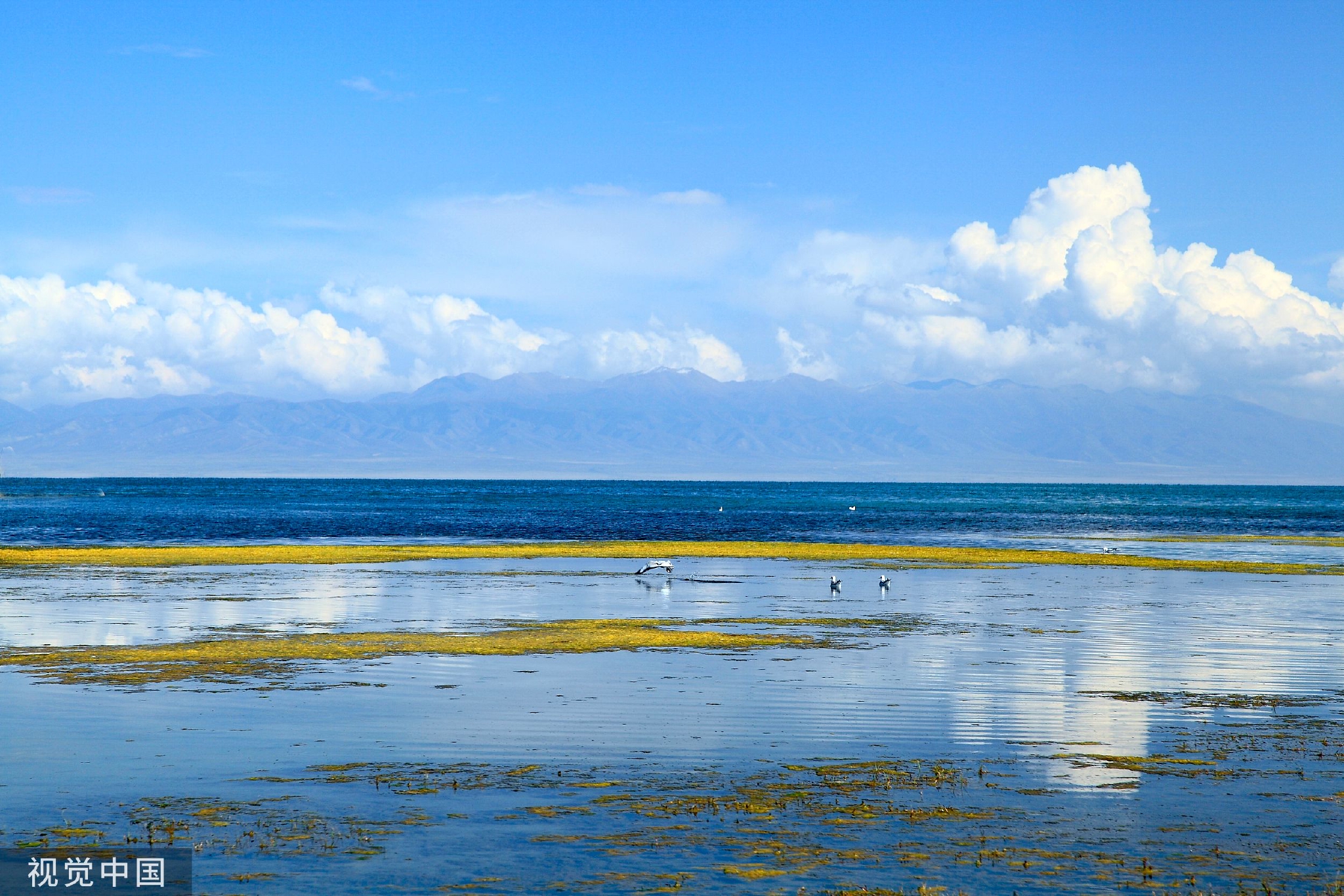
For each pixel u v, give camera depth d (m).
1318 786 18.59
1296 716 24.05
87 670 28.83
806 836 15.99
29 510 158.25
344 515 147.12
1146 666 30.53
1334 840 15.91
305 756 20.19
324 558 68.25
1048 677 28.75
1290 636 36.94
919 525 132.62
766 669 29.73
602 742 21.36
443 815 16.83
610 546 79.62
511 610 43.34
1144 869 14.71
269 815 16.80
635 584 55.12
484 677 28.28
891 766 19.64
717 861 14.98
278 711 23.94
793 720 23.36
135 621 39.06
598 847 15.49
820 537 105.38
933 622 40.47
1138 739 21.84
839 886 14.12
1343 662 31.38
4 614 40.66
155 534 99.62
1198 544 97.44
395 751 20.59
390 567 63.44
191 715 23.50
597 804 17.44
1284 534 118.75
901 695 26.16
